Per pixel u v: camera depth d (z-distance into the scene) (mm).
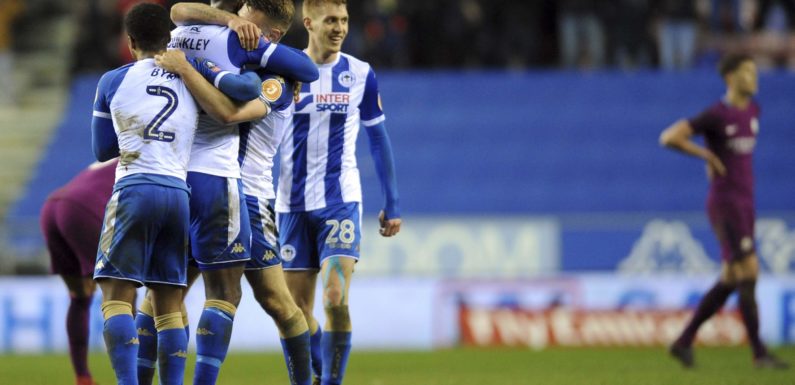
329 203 24062
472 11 70688
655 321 49125
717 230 33781
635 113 69812
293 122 24281
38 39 78625
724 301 33688
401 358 41469
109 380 31531
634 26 70188
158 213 18875
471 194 65000
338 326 23312
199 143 20109
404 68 71750
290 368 21531
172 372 19172
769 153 68000
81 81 72562
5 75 73562
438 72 72312
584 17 71062
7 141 69562
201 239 19938
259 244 21031
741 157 33781
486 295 50062
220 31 20312
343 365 23359
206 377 19500
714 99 70250
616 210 64438
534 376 31141
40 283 49125
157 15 19891
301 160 24234
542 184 65750
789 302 48875
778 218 53000
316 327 24750
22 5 78562
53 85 76000
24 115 71500
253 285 21172
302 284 24500
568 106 70000
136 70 19469
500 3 71500
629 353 43500
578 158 67312
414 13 70125
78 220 25125
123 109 19156
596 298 49562
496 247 53688
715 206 33719
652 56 70938
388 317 50344
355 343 50219
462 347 49719
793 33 72188
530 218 53750
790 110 69812
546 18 74062
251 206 21016
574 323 49250
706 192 65250
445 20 70000
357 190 24484
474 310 50031
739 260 33344
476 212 64250
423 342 50156
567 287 49781
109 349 18594
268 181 21500
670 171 66688
